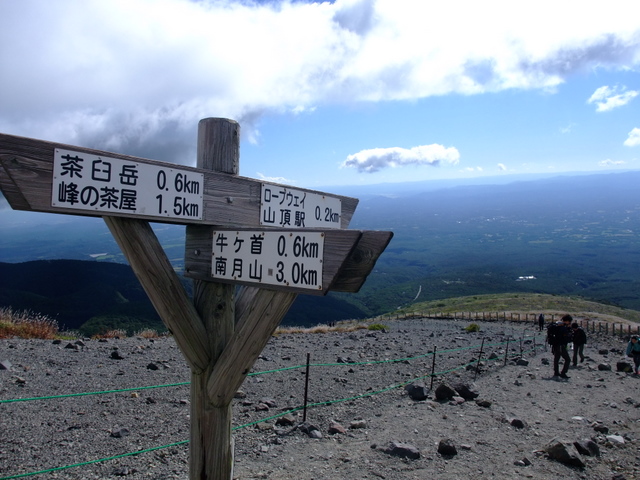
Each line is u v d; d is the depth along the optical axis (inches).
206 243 123.3
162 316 111.3
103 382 318.0
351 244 92.9
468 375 470.9
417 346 667.4
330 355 514.9
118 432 227.9
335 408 311.6
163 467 197.5
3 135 82.8
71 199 91.7
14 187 84.8
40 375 320.8
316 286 98.9
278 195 136.3
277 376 387.9
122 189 99.2
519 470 228.1
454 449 243.3
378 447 243.3
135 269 105.3
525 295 3853.3
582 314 2132.1
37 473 182.1
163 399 291.6
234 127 126.5
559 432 298.8
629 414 364.2
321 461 221.8
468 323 1565.0
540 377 503.8
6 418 235.6
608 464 248.8
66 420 241.8
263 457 222.8
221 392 115.6
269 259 108.7
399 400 346.6
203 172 114.9
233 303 124.5
